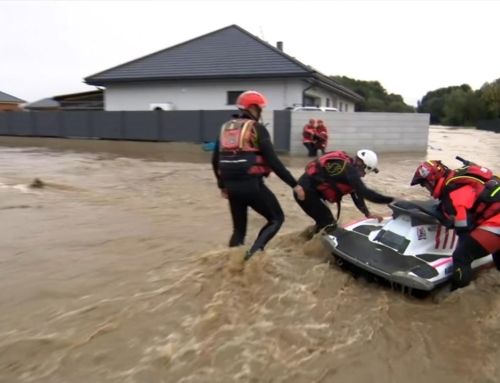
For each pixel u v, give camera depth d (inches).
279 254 181.5
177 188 347.6
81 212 261.0
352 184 180.1
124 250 191.6
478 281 163.0
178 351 114.7
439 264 148.9
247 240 205.9
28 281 156.6
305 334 124.4
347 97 1322.6
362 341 122.5
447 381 108.0
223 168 161.9
